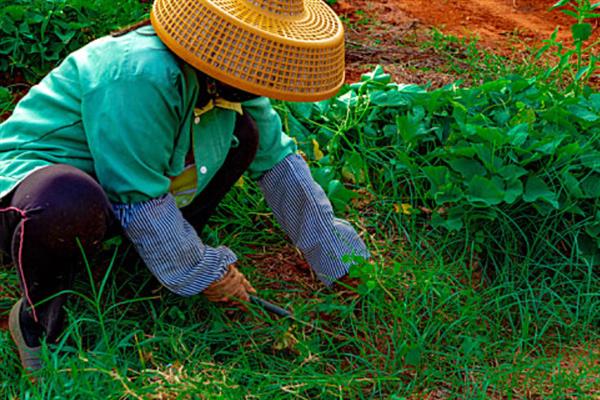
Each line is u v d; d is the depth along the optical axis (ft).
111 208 8.57
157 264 9.12
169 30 8.21
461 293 11.19
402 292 11.33
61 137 8.91
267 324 10.47
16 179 8.48
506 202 12.28
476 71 17.28
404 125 13.12
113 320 10.02
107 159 8.58
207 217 10.87
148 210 8.85
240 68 8.01
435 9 21.17
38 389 8.77
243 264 11.82
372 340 10.63
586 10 15.34
